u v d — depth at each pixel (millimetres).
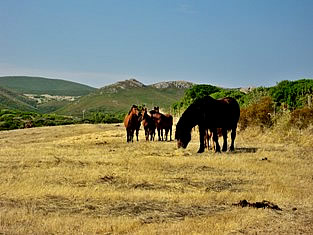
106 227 9094
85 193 12328
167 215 10672
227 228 9344
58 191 12398
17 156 20469
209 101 22812
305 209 11617
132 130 31391
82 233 8688
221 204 12016
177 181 15039
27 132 50938
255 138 31719
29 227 8906
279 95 37062
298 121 29688
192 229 9195
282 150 24109
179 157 20266
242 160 19422
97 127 54281
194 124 22953
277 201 12398
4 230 8555
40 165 17516
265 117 32594
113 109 188875
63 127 55219
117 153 22141
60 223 9297
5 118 83438
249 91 46188
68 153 22219
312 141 26781
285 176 16250
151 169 17141
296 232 9344
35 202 11375
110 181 14625
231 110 23672
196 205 11797
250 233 9141
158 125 33062
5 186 12930
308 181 15578
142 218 10289
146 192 12836
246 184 14875
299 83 37312
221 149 24953
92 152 22703
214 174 16469
